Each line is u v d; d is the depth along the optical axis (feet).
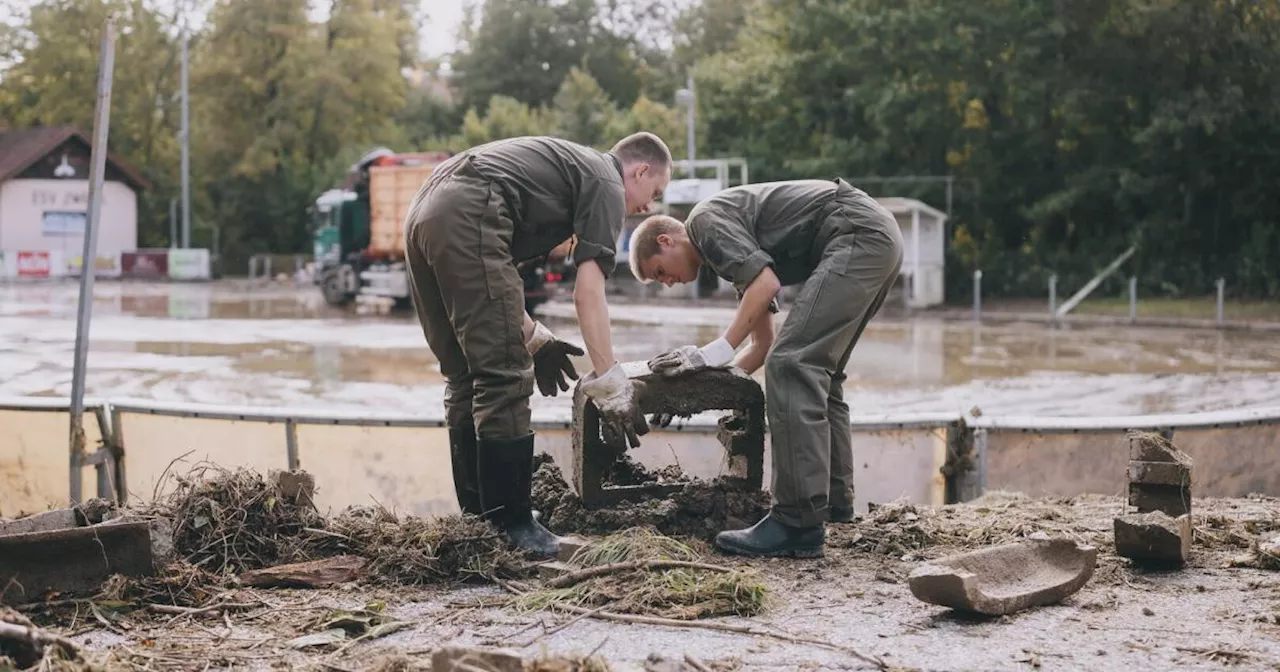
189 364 53.01
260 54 191.83
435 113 237.25
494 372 14.28
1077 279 108.99
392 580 13.57
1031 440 21.53
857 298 14.65
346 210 100.42
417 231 14.35
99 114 19.02
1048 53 109.91
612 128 153.07
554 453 21.45
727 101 135.13
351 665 10.75
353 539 14.44
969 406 39.75
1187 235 109.19
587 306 14.26
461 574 13.67
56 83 197.57
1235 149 106.83
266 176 193.26
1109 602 12.55
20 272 157.17
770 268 14.85
